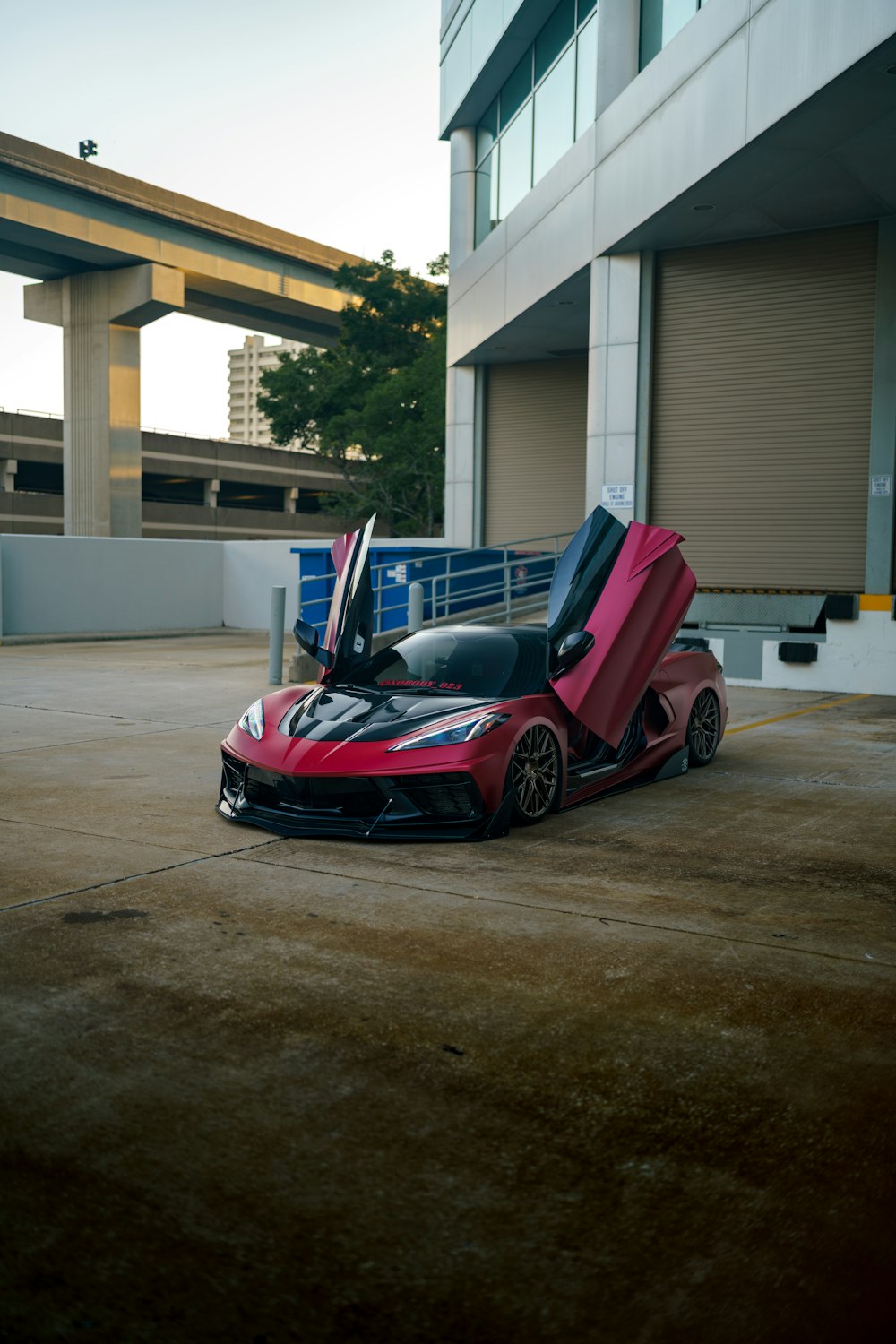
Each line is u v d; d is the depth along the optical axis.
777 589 13.94
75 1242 2.23
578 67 16.61
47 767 7.88
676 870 5.27
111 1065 3.06
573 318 18.48
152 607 24.34
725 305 14.23
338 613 7.07
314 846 5.64
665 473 14.73
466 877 5.08
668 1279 2.13
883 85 9.73
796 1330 1.98
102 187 46.28
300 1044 3.21
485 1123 2.76
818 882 5.08
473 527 22.70
